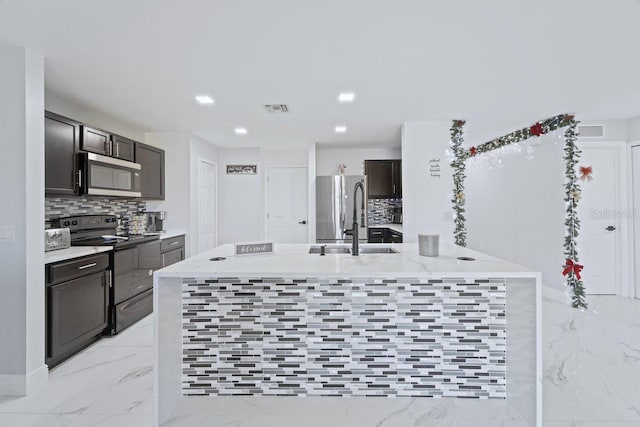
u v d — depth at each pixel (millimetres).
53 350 2506
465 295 2211
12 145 2271
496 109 3770
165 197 4875
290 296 2248
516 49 2373
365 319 2236
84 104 3574
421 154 4273
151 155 4441
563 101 3494
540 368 1823
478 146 5500
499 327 2201
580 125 4324
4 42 2223
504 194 5102
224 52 2408
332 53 2432
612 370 2479
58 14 1917
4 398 2189
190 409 2094
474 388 2213
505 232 5094
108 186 3494
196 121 4273
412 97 3357
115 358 2766
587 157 4332
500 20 2014
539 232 4438
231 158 6141
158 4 1831
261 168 6133
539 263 4445
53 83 2982
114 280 3234
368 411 2057
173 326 2111
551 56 2480
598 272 4379
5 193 2266
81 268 2809
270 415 2021
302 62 2570
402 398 2203
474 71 2740
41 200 2383
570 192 3918
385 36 2195
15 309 2260
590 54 2453
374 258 2264
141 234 4242
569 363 2588
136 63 2578
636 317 3570
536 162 4469
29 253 2285
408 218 4270
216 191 6004
